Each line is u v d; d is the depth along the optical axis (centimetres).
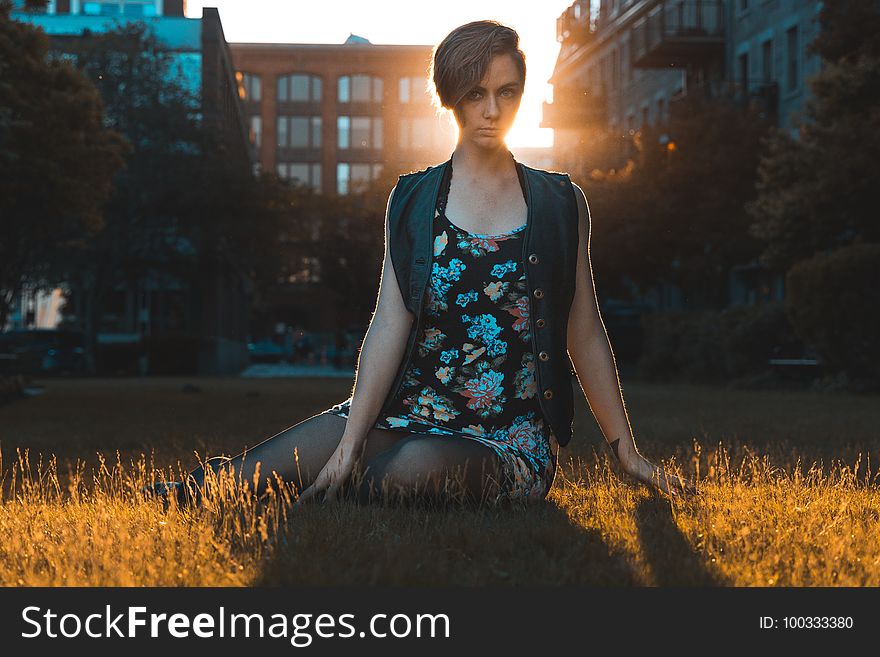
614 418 683
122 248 6334
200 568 467
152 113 6197
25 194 3394
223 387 3950
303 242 7469
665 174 5647
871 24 3850
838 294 3478
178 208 6316
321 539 517
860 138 3688
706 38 6431
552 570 462
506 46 615
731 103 5706
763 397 3067
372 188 7506
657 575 455
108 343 6719
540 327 631
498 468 608
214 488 612
